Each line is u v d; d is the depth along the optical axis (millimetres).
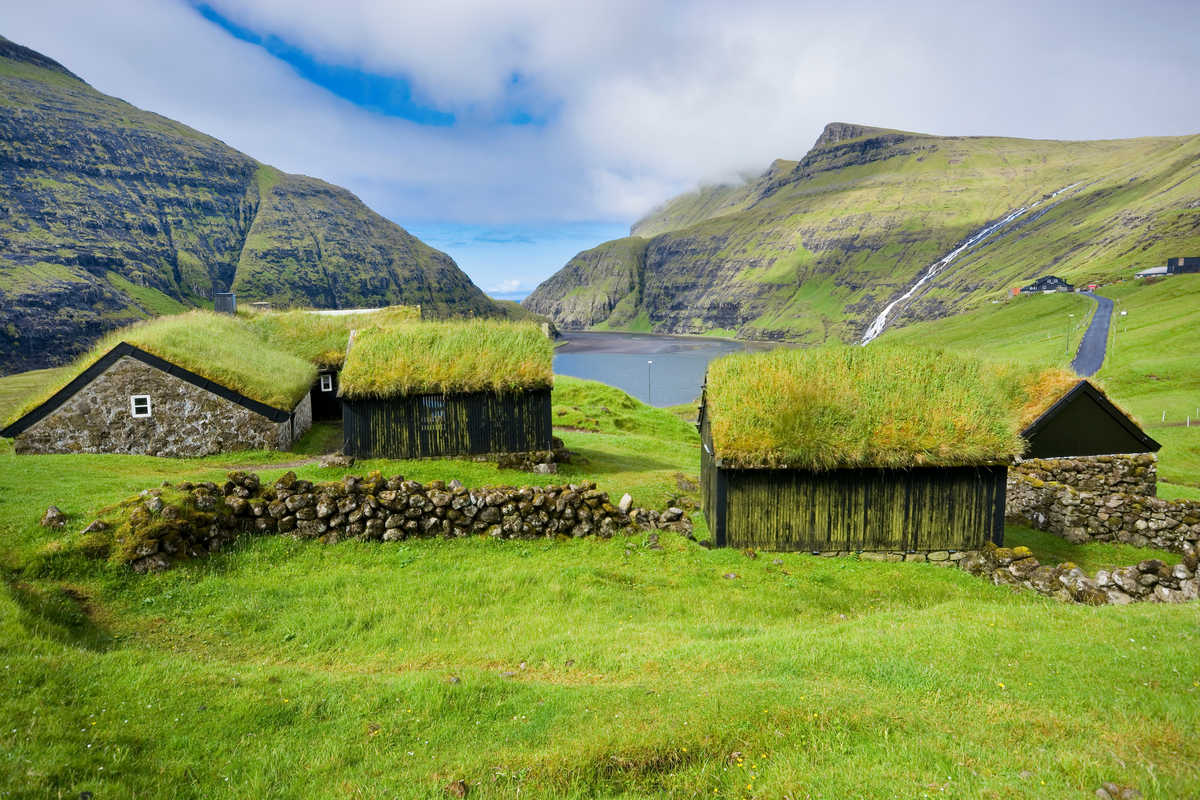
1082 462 28312
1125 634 11250
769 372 22875
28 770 6918
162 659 10781
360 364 30562
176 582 14359
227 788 7492
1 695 8477
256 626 13117
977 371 23125
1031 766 7141
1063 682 9375
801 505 20922
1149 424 66938
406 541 17922
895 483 20781
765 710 8727
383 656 12117
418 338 32406
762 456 20312
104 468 25344
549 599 15180
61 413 31234
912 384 21906
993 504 20906
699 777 7457
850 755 7656
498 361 31312
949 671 9906
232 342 39875
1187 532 22656
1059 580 17219
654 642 12438
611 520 19406
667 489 29781
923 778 6953
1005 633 11570
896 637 11672
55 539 14766
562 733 8547
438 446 30953
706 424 24625
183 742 8367
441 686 9945
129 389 31922
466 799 7289
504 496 18875
